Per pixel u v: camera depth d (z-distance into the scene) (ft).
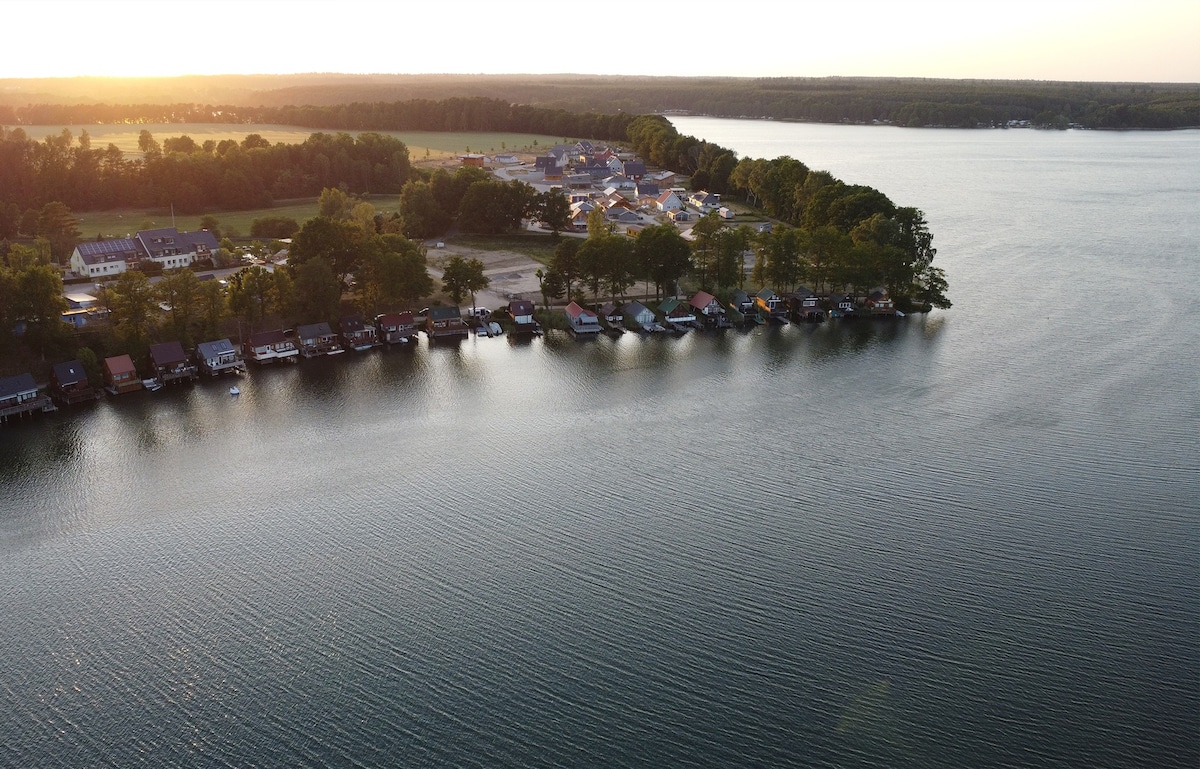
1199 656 212.84
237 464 323.37
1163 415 352.28
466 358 447.83
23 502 294.87
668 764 183.42
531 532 272.92
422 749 187.83
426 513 285.43
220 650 219.82
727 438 341.41
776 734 191.11
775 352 452.76
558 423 359.66
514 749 187.52
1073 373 403.13
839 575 247.70
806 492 295.69
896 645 218.38
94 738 192.95
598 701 201.05
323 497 297.12
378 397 392.27
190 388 404.36
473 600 238.48
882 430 345.92
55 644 223.10
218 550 264.52
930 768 181.78
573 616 231.09
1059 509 280.92
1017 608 231.91
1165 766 181.98
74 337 403.75
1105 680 205.67
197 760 186.60
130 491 302.45
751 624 226.99
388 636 224.12
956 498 289.33
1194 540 262.26
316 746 189.37
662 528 273.95
